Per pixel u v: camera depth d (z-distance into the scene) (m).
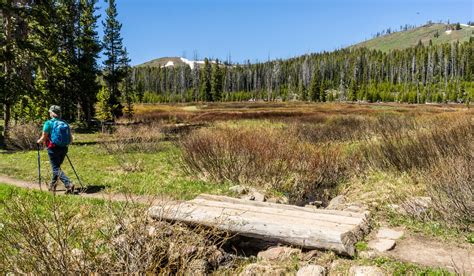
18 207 4.51
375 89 128.75
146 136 19.61
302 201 9.74
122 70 48.69
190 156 11.40
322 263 4.72
